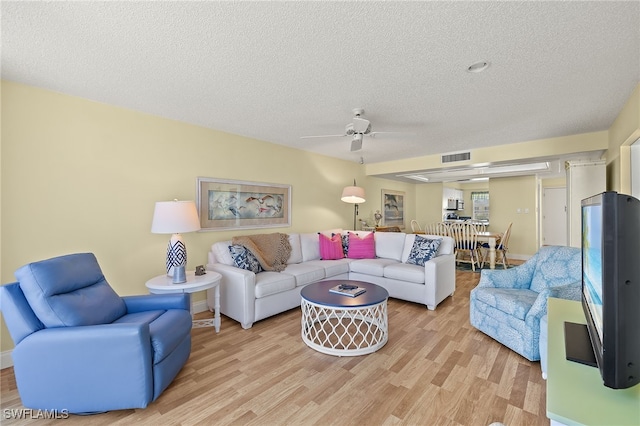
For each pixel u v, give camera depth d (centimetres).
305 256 423
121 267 289
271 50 188
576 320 141
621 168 295
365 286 293
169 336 188
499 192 725
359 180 614
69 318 172
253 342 265
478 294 279
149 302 226
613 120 327
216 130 365
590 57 196
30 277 170
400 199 791
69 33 169
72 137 259
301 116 315
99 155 275
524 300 241
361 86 241
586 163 391
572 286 218
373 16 154
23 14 151
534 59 199
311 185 500
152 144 310
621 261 76
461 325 303
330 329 295
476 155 467
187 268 339
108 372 165
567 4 145
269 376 210
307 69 213
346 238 473
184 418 167
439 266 359
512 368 218
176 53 192
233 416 169
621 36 172
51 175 248
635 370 77
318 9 149
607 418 74
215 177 364
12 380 207
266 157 425
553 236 814
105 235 279
